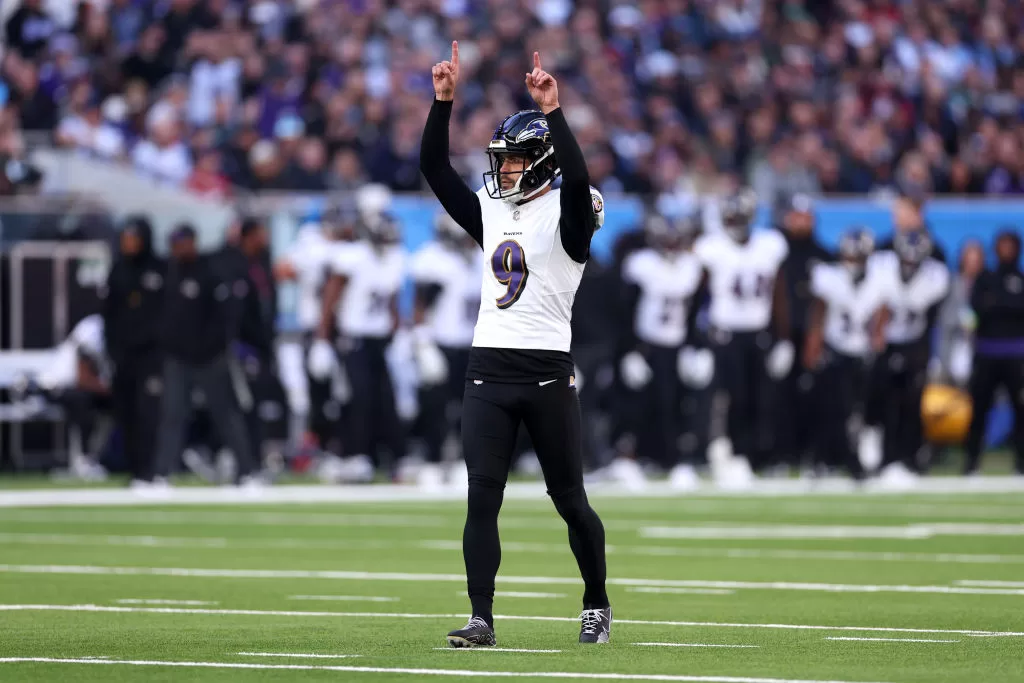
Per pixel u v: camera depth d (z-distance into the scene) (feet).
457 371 199.11
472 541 76.64
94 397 206.90
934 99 303.07
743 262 200.75
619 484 212.02
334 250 198.90
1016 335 215.10
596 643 78.28
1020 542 137.49
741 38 304.91
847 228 229.04
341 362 199.21
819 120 287.28
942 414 232.12
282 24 268.82
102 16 255.50
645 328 205.46
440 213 210.59
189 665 70.54
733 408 203.21
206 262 185.06
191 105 254.27
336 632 82.94
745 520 158.71
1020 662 71.97
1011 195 279.69
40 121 236.63
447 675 67.15
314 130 242.78
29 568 115.65
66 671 68.69
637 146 273.13
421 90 264.11
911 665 70.85
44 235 207.41
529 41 281.54
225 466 208.44
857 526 152.15
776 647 77.15
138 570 114.83
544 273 76.28
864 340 201.46
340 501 180.14
